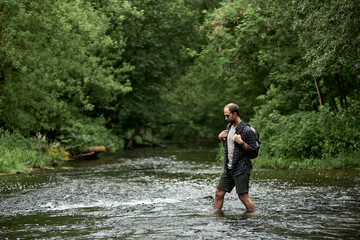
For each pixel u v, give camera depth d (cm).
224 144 595
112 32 2358
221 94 3425
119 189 876
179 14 2678
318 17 998
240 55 1695
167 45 2708
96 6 2138
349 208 582
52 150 1552
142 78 2658
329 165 1154
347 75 1455
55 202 718
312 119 1267
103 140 2178
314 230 450
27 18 1444
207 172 1223
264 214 548
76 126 1905
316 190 766
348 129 1213
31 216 592
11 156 1301
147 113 2805
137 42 2541
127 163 1609
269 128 1470
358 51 1023
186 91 3712
